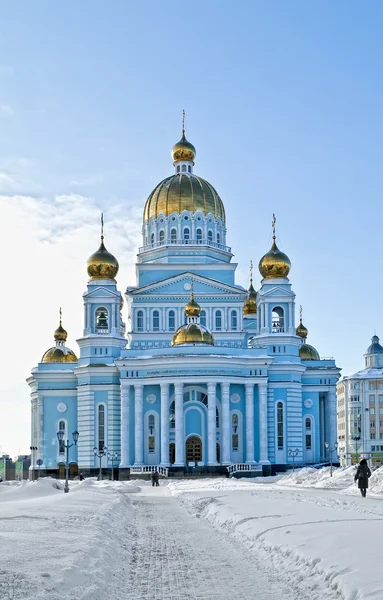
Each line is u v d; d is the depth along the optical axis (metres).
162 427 109.56
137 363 111.56
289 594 19.95
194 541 32.75
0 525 30.03
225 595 20.56
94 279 121.19
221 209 129.38
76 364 123.56
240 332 121.62
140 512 50.34
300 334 143.50
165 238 125.50
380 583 17.98
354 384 191.50
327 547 23.84
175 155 133.62
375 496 55.03
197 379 109.19
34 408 128.12
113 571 23.94
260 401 113.31
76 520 33.44
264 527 30.94
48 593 17.88
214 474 108.00
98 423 116.00
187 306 118.12
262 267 122.00
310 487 77.69
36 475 121.75
